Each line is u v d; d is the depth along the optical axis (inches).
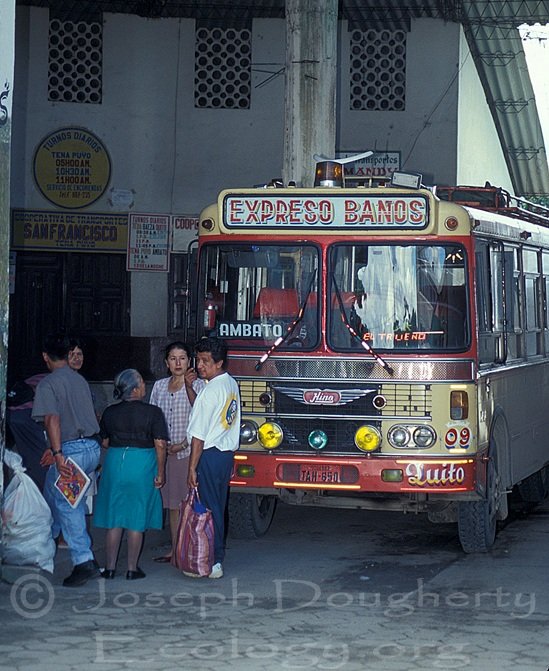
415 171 895.1
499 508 411.2
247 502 406.0
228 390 343.3
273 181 401.1
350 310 367.6
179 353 364.5
